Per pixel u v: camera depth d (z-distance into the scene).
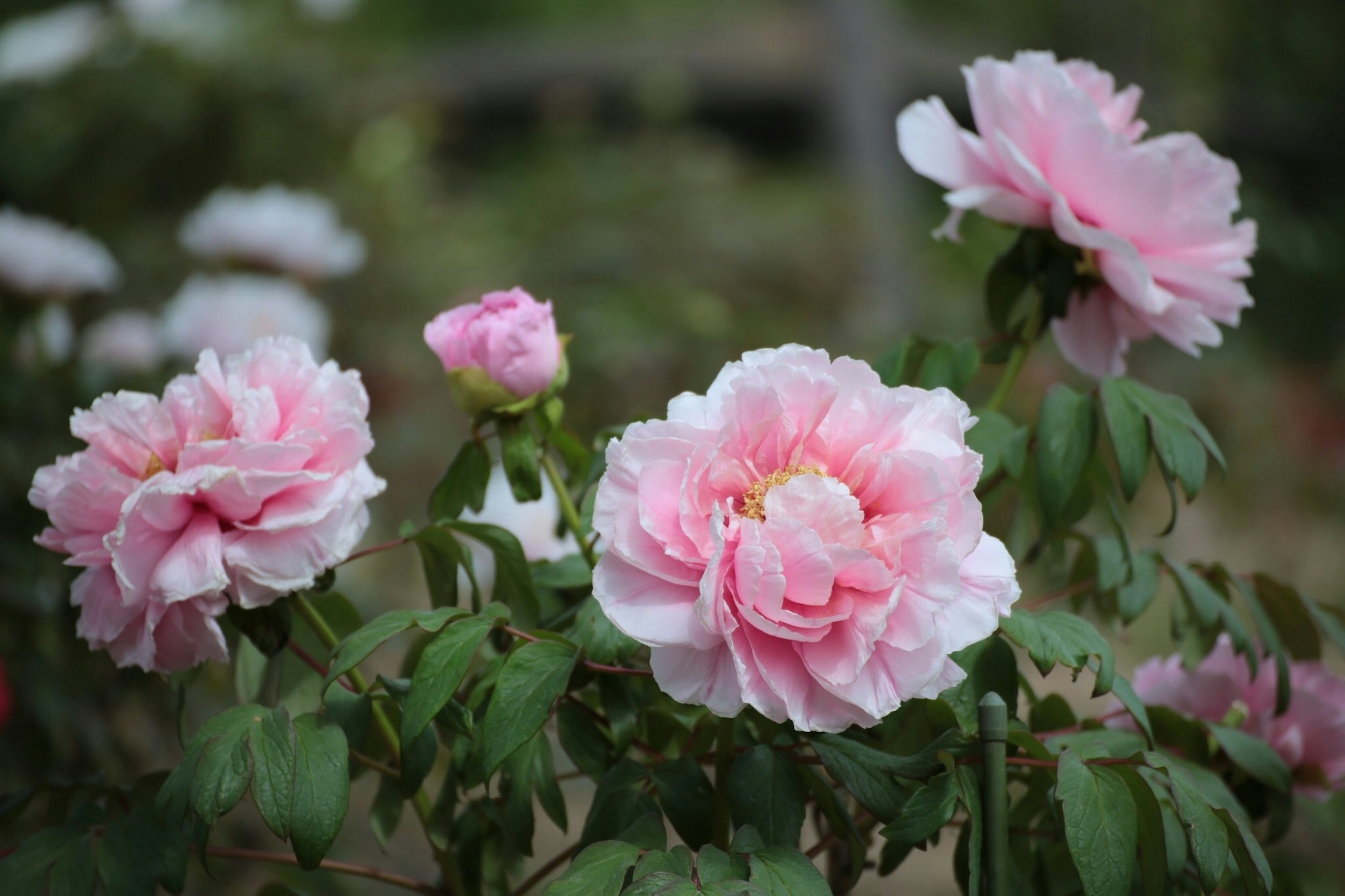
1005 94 1.44
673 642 1.25
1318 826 1.96
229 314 2.88
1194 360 5.47
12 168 5.11
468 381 1.40
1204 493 5.34
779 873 1.26
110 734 2.14
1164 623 4.34
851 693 1.25
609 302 4.29
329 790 1.29
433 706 1.29
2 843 1.88
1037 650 1.30
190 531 1.33
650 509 1.27
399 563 3.97
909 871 2.80
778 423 1.29
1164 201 1.42
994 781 1.29
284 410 1.36
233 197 3.08
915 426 1.30
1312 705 1.49
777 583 1.24
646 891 1.24
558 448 1.50
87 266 2.57
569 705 1.38
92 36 5.88
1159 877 1.31
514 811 1.36
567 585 1.45
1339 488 5.59
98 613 1.34
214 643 1.33
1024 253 1.48
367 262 5.28
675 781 1.34
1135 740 1.41
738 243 5.31
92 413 1.34
